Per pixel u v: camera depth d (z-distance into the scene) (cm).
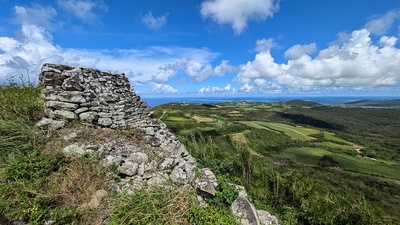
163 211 425
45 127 541
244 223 513
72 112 614
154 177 545
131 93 890
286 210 1344
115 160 523
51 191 386
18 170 402
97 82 740
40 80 736
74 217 365
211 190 588
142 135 725
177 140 862
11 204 342
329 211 1384
